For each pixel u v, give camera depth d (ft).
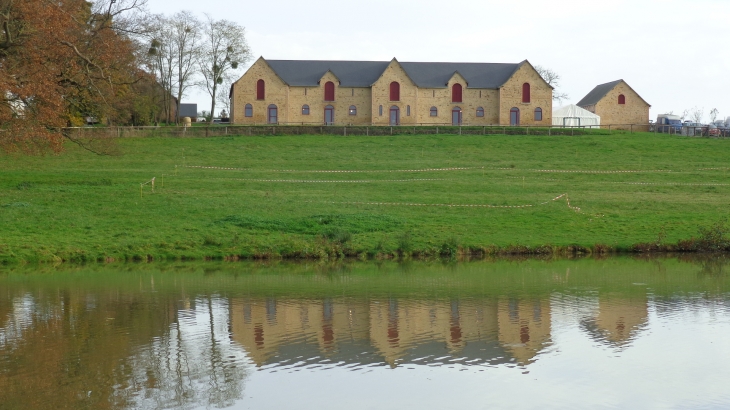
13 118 131.03
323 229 123.24
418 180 172.35
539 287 85.97
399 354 59.06
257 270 99.04
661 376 53.72
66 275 94.22
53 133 134.82
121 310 73.41
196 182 164.55
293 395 49.90
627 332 65.31
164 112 323.78
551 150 217.56
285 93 315.58
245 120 313.94
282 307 75.20
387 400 49.14
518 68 322.14
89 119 263.49
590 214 139.44
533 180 175.11
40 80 126.82
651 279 91.56
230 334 64.44
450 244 114.52
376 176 178.60
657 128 300.40
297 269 100.01
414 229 125.39
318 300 78.43
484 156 208.03
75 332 64.85
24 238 112.37
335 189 161.17
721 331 65.62
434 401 48.98
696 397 49.75
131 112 254.68
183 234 118.62
